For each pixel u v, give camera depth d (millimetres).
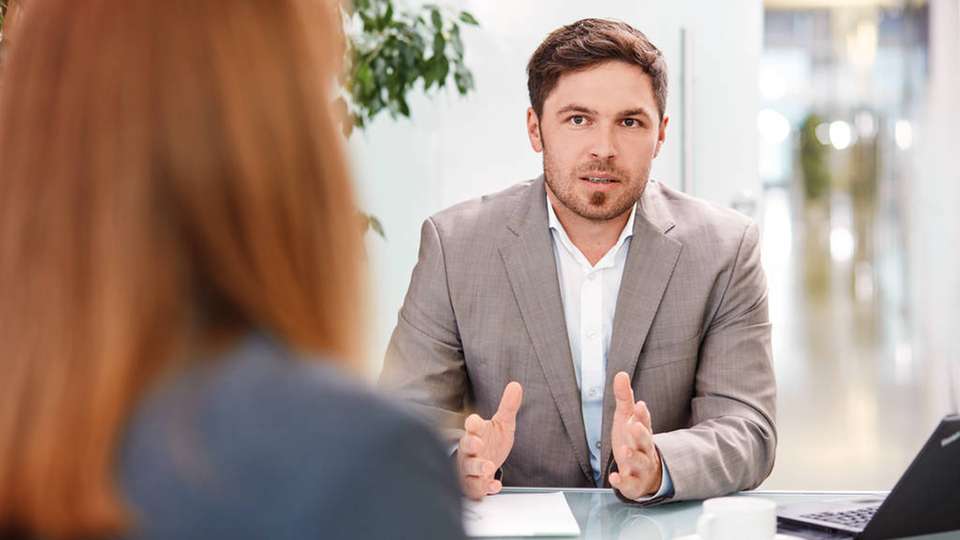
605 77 1983
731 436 1813
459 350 2094
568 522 1530
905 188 10945
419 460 549
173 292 573
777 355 7895
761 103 3889
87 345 556
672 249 2037
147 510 540
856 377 6938
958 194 6238
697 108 3900
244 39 588
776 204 16609
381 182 3861
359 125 3184
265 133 583
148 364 564
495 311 2049
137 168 566
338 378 573
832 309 10469
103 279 559
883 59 14148
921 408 6008
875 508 1569
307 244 595
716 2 3871
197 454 544
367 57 3129
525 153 3871
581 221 2033
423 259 2135
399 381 2076
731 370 1989
